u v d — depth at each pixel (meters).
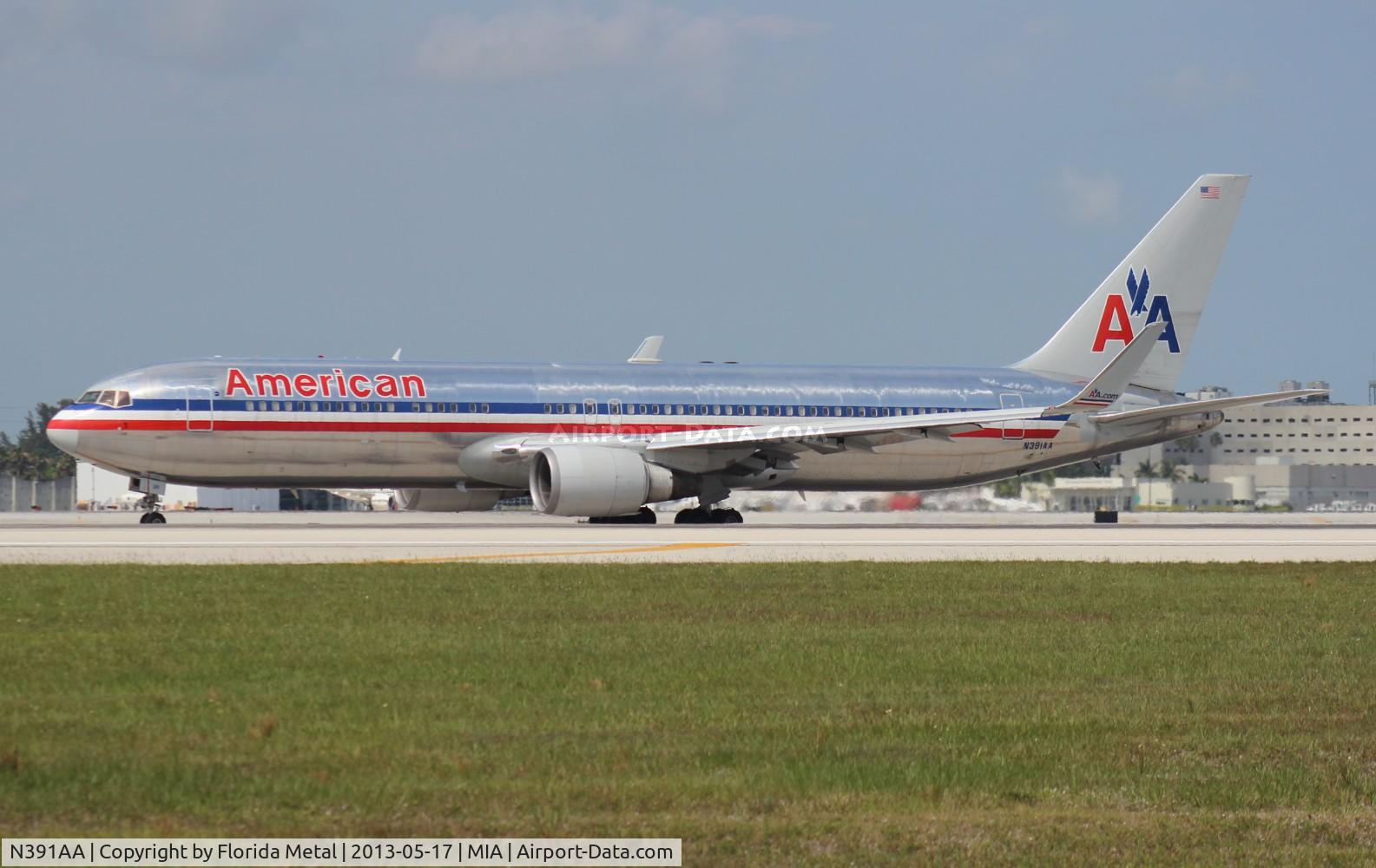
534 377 193.38
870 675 66.38
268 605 87.62
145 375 181.38
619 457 180.38
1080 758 51.25
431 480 189.75
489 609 87.06
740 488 198.38
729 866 39.00
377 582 100.50
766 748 51.09
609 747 50.69
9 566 111.19
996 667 69.06
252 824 41.53
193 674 63.59
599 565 115.50
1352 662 72.31
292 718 54.50
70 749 48.75
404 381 187.12
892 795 45.75
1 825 41.03
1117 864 39.97
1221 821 43.88
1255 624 85.88
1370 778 49.22
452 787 45.09
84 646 70.94
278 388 182.38
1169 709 59.69
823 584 103.94
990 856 40.25
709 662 68.94
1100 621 86.75
